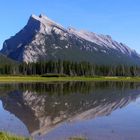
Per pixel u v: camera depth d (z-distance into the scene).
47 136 34.78
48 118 48.03
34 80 188.88
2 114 52.00
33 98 78.44
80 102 69.69
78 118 47.78
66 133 36.31
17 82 162.62
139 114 51.41
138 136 34.19
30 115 50.91
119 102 70.06
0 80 181.75
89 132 36.59
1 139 23.83
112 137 33.69
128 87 125.50
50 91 99.94
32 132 37.25
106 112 54.19
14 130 38.53
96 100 74.12
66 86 126.44
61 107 61.06
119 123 42.75
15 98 78.62
